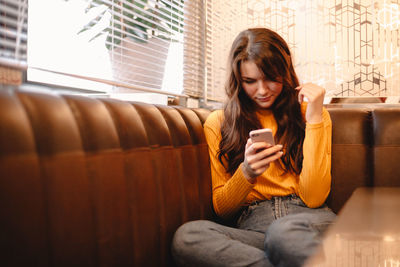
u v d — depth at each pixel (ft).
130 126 3.14
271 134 3.64
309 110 4.18
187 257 3.05
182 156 4.00
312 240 2.45
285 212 3.92
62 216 2.21
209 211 4.39
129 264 2.82
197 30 6.48
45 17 3.73
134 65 5.05
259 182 4.30
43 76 4.48
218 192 4.36
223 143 4.53
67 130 2.38
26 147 2.02
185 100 6.32
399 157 4.89
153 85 5.57
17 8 2.92
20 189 1.93
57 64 3.86
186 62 6.19
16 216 1.89
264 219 3.87
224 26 7.14
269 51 4.08
